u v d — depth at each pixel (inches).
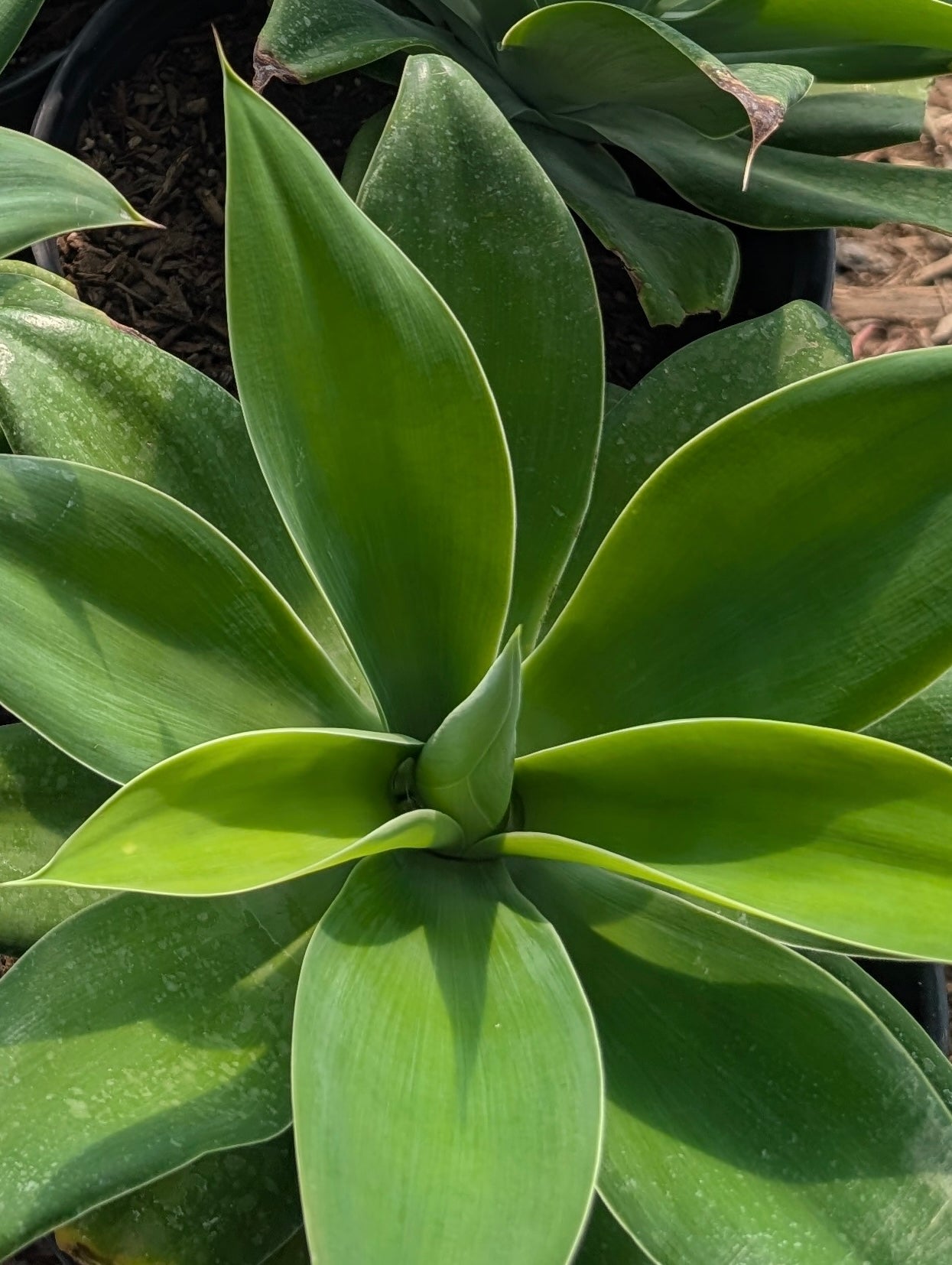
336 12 33.8
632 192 38.6
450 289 29.9
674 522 27.6
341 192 26.1
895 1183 26.2
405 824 25.0
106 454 29.0
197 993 26.7
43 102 39.4
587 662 29.4
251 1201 28.0
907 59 34.2
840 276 51.5
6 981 26.0
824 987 27.6
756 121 28.1
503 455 27.1
